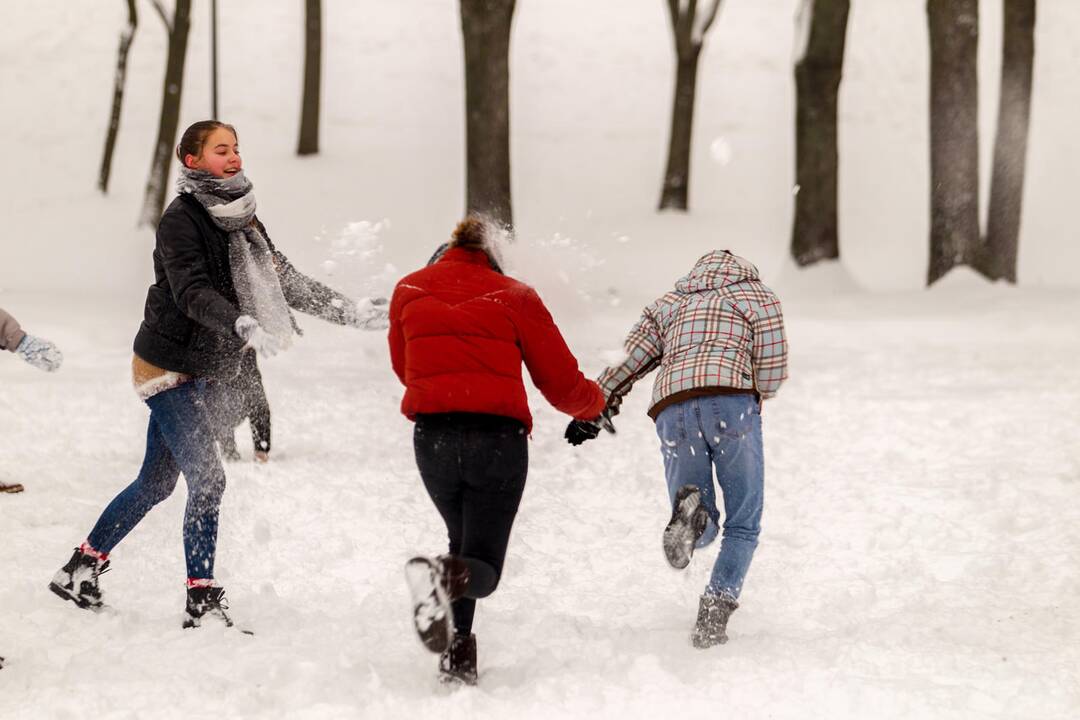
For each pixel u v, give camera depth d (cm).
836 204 5131
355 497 1736
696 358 1216
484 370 1055
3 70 8331
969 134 4866
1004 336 3731
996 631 1207
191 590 1204
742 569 1187
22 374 2912
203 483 1202
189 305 1164
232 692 1018
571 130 8150
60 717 976
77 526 1614
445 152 7731
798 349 3503
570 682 1045
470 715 977
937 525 1602
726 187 7425
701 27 6869
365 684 1046
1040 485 1761
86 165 7538
